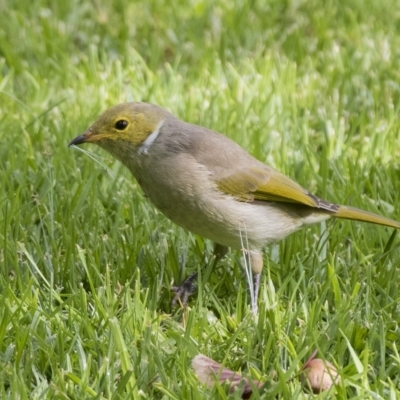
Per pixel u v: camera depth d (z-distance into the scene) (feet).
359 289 32.19
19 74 54.85
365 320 30.07
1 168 41.52
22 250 33.73
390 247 34.76
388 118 47.65
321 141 46.55
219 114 48.60
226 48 58.03
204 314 29.68
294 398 24.91
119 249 34.76
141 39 59.88
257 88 51.11
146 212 38.11
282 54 56.95
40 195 39.14
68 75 53.06
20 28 58.44
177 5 64.54
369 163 43.04
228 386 26.13
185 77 54.03
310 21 61.93
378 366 28.30
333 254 34.76
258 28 60.23
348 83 51.83
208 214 31.81
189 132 32.48
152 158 32.24
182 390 25.61
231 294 33.24
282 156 43.32
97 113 47.55
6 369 26.63
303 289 32.30
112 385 25.88
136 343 28.58
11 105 49.32
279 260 35.37
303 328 29.27
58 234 36.32
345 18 63.05
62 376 25.75
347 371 27.09
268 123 47.44
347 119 48.67
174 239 36.35
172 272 34.40
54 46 55.98
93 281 32.94
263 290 31.07
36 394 25.68
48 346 27.55
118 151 32.86
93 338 28.17
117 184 40.88
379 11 63.57
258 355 28.48
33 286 31.81
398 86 51.75
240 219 32.04
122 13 63.00
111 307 29.17
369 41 57.77
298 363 27.25
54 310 29.78
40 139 45.03
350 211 34.24
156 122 32.50
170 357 27.40
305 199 32.96
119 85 51.49
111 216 38.65
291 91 51.16
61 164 41.22
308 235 36.88
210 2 64.39
